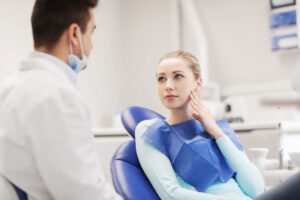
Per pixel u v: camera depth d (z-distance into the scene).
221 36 3.45
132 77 3.79
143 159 1.46
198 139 1.48
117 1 3.80
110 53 3.64
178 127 1.53
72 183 0.94
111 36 3.67
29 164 0.98
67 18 1.10
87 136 1.00
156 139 1.47
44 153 0.94
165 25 3.69
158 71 1.57
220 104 2.74
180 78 1.53
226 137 1.51
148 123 1.56
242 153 1.52
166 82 1.54
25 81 1.03
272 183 1.75
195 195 1.32
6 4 2.59
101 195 0.98
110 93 3.60
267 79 3.23
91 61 3.35
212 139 1.51
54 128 0.95
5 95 1.04
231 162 1.47
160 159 1.44
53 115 0.96
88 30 1.16
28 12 2.79
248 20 3.34
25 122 0.96
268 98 0.73
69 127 0.96
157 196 1.42
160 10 3.72
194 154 1.44
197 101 1.56
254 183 1.45
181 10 3.63
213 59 3.47
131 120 1.67
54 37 1.11
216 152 1.49
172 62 1.54
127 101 3.79
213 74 3.47
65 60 1.12
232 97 2.91
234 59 3.39
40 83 1.01
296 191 0.83
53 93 0.98
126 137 2.54
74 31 1.12
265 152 1.77
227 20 3.43
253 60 3.30
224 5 3.44
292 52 3.13
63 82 1.04
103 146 2.49
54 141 0.94
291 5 3.13
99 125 3.40
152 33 3.74
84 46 1.15
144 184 1.45
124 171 1.48
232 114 2.65
